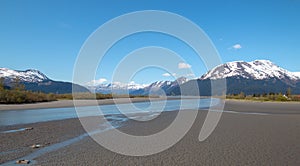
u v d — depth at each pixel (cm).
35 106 4247
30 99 5216
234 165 992
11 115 2814
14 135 1575
